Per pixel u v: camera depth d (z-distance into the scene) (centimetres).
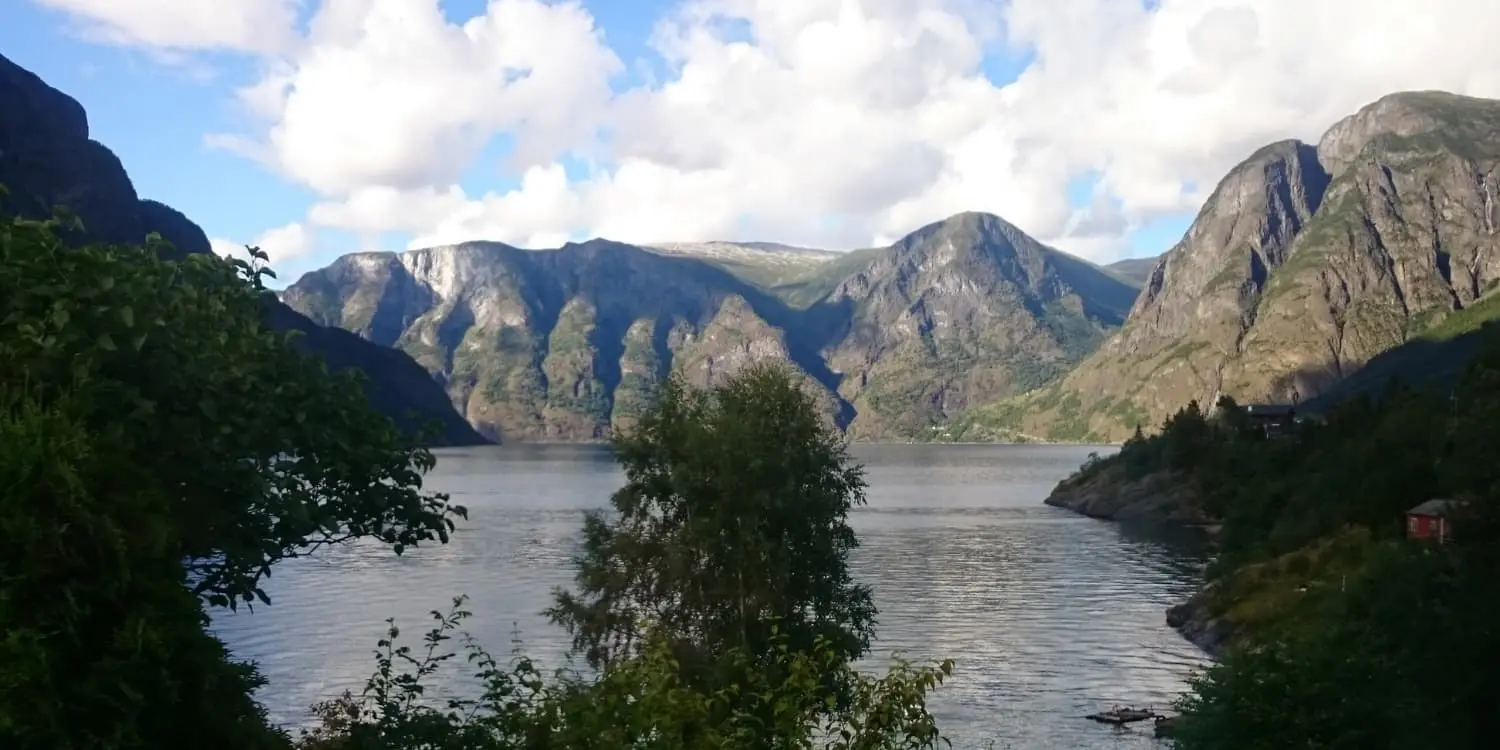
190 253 2220
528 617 8825
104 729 1333
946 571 12019
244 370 2014
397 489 2331
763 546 4969
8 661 1245
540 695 2133
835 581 5581
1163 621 8975
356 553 13262
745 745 1709
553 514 19062
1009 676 7012
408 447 2350
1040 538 15562
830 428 6006
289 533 2119
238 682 1559
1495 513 4662
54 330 1587
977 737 5691
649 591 5391
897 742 1716
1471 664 4059
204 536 1911
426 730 2184
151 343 1814
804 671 1800
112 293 1733
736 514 5175
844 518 6022
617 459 5769
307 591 10369
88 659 1355
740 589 5028
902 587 10838
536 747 1881
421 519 2348
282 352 2191
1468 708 3988
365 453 2186
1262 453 17012
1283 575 8638
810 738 1747
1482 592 4250
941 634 8412
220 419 1919
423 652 7475
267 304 2333
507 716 2070
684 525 5328
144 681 1370
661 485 5484
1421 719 3669
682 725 1708
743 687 3809
